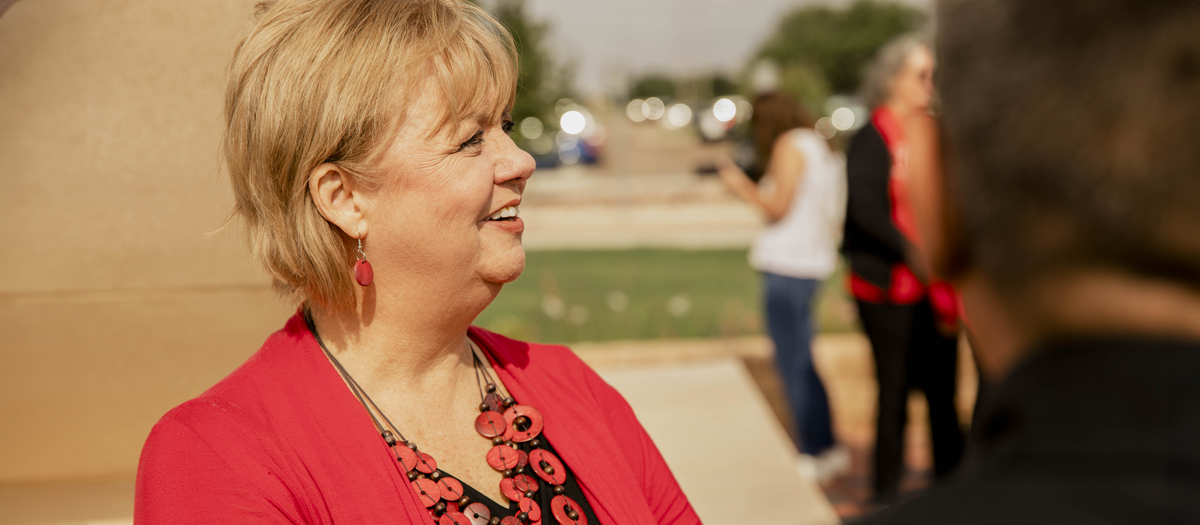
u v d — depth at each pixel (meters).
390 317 1.13
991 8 0.38
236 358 1.87
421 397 1.17
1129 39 0.35
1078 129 0.36
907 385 3.62
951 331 3.48
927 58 3.42
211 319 1.82
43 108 1.61
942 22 0.41
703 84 27.33
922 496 0.39
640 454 1.37
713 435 3.50
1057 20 0.37
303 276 1.10
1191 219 0.35
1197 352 0.35
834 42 43.91
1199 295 0.36
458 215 1.08
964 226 0.40
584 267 10.59
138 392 1.85
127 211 1.70
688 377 4.22
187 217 1.73
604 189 18.36
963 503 0.37
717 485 3.07
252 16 1.21
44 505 1.80
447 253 1.09
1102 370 0.36
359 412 1.10
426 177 1.06
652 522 1.23
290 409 1.08
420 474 1.09
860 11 44.72
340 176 1.07
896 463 3.72
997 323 0.42
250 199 1.11
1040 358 0.39
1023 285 0.38
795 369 4.41
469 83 1.06
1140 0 0.36
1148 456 0.34
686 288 8.98
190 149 1.69
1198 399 0.34
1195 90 0.35
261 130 1.06
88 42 1.59
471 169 1.08
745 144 16.05
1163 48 0.35
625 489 1.23
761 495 2.99
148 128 1.66
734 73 32.44
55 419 1.84
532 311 7.62
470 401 1.22
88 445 1.88
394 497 1.05
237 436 1.02
